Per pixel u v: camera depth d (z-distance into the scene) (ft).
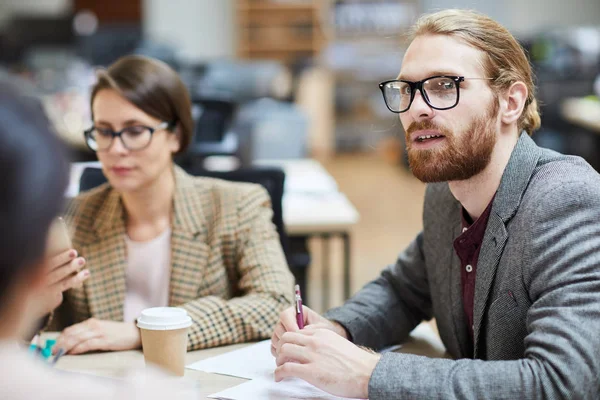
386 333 5.26
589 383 3.74
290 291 5.93
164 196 6.05
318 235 9.72
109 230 6.01
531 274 4.16
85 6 37.04
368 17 34.94
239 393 4.23
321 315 5.16
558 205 4.15
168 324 4.41
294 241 10.27
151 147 5.83
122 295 5.91
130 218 6.07
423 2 34.12
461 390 3.81
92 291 5.87
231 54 35.68
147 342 4.46
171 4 35.29
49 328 5.96
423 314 5.52
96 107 5.86
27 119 2.01
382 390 3.91
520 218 4.32
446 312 4.99
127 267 6.01
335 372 4.04
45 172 1.97
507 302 4.33
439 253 5.04
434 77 4.39
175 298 5.94
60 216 2.07
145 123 5.82
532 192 4.33
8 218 1.91
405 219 22.16
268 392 4.25
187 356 5.07
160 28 35.37
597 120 19.16
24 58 27.76
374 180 28.66
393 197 25.48
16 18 28.22
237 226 6.11
